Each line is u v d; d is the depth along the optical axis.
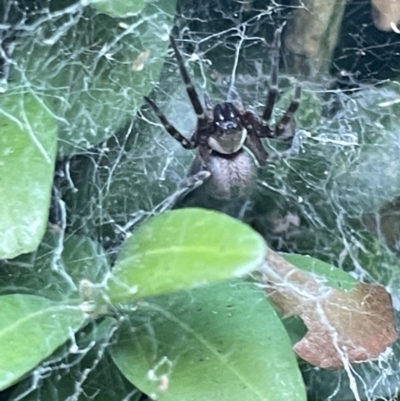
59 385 0.06
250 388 0.05
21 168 0.05
